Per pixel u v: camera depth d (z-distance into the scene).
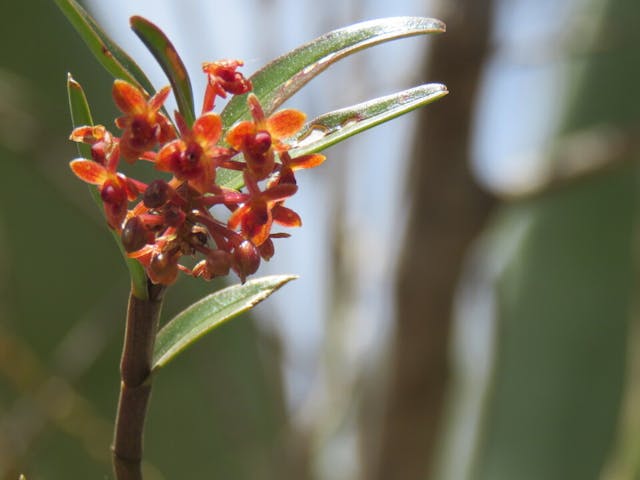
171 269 0.40
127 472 0.42
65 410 0.83
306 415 1.08
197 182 0.39
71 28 1.04
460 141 0.96
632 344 1.03
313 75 0.42
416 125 0.98
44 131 1.01
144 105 0.40
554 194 0.99
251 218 0.40
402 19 0.42
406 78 0.97
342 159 1.07
